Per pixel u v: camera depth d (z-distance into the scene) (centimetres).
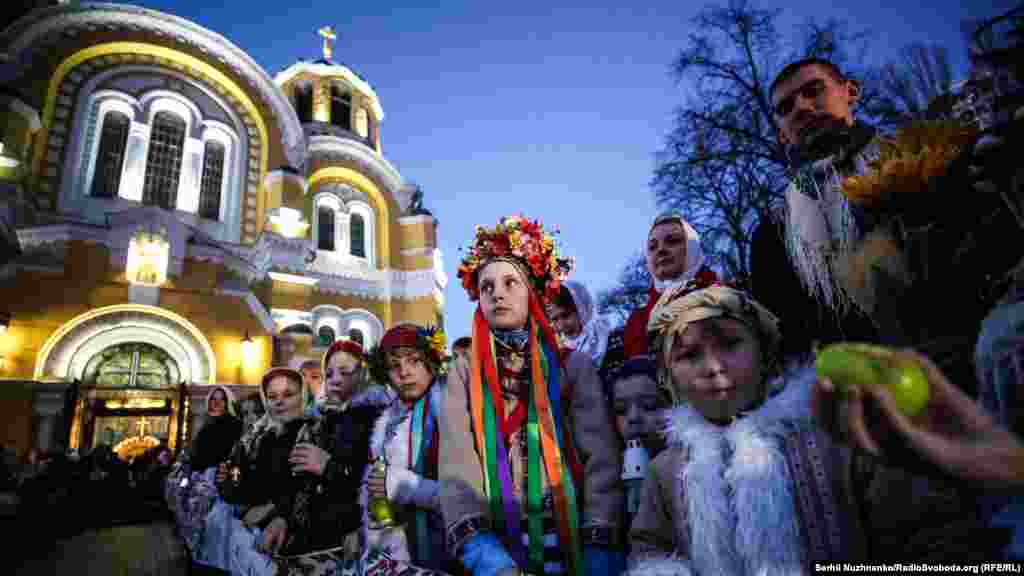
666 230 281
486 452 190
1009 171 124
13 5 1998
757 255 223
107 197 1775
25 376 1352
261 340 1644
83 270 1473
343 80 2822
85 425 1381
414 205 2495
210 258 1648
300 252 1950
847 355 77
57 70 1777
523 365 210
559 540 174
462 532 174
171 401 1495
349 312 2144
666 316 150
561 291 303
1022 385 104
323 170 2334
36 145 1677
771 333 146
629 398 210
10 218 1391
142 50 1967
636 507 185
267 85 2173
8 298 1370
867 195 151
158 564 658
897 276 148
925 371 74
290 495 321
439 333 271
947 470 72
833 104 197
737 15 1173
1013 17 126
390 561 220
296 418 365
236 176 2038
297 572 281
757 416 130
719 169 1120
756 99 1136
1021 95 124
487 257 218
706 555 125
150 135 1903
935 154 137
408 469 238
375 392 320
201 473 549
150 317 1510
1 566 657
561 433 192
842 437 80
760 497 119
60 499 1032
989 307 130
